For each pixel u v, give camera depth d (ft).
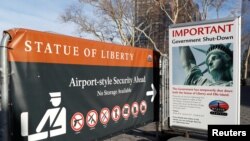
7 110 11.25
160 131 22.06
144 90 20.38
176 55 19.33
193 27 18.53
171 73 19.57
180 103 19.35
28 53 12.12
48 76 13.03
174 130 19.94
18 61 11.75
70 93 14.20
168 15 94.43
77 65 14.56
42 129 12.78
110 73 16.94
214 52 17.85
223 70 17.58
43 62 12.78
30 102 12.24
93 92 15.66
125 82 18.30
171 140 18.83
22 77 11.90
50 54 13.10
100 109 16.21
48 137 13.08
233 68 17.24
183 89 19.16
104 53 16.40
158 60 22.04
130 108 18.93
